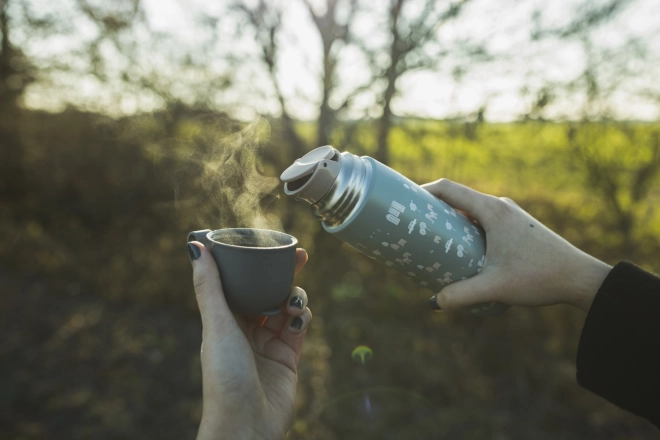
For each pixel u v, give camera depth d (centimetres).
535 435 247
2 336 322
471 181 557
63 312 362
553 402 273
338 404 263
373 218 114
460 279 121
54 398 261
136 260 434
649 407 94
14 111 554
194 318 360
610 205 510
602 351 98
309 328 338
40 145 562
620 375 96
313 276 407
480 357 313
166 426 245
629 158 488
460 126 488
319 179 111
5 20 518
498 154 522
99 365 294
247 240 116
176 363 300
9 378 276
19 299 378
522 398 276
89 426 241
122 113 547
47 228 520
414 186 119
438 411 262
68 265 438
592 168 497
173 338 329
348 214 115
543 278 113
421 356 311
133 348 314
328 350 313
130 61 529
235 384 94
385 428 247
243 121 505
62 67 538
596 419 260
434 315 361
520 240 115
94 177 552
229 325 99
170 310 370
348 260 440
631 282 98
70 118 561
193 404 263
